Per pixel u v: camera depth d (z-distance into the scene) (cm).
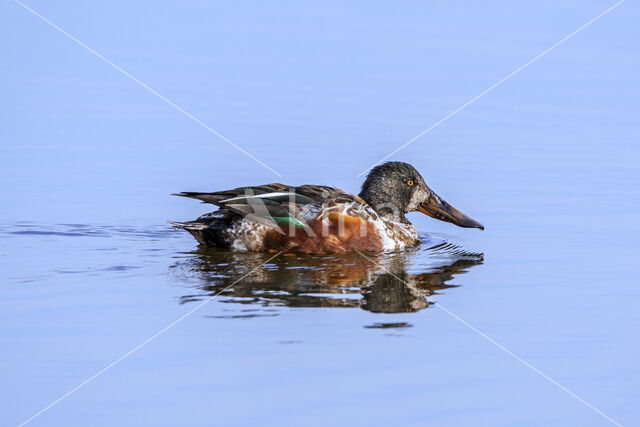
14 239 1470
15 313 1088
